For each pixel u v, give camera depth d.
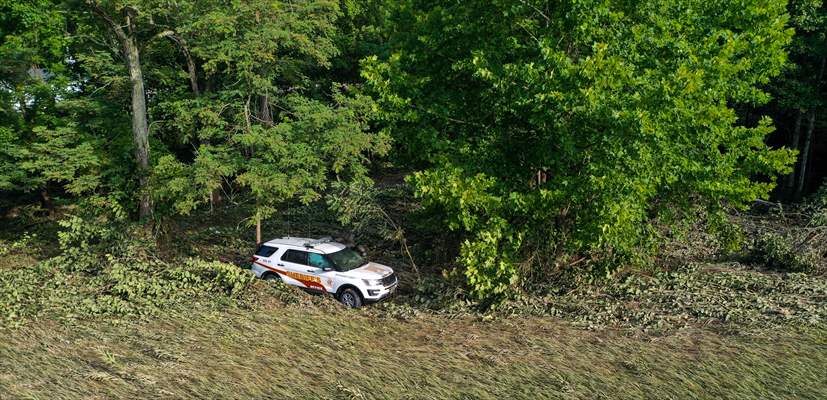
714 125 13.81
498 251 14.13
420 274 17.17
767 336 11.13
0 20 24.33
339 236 21.02
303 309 13.48
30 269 16.59
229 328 11.86
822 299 13.02
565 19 13.69
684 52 12.89
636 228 14.91
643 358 10.34
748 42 15.22
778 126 29.09
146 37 21.34
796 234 17.42
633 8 13.81
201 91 27.16
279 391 8.98
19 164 21.88
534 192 13.57
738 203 14.95
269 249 15.99
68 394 8.62
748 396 8.78
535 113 13.10
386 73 15.96
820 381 9.26
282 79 26.16
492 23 15.36
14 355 10.18
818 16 22.69
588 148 12.91
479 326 12.61
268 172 16.48
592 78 11.87
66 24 25.78
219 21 16.58
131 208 19.88
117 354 10.30
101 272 15.59
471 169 14.06
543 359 10.44
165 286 14.13
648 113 11.65
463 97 15.51
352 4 32.50
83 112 20.88
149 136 21.92
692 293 14.02
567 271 16.05
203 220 24.59
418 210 19.98
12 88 23.92
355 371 9.78
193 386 9.04
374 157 32.59
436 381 9.47
